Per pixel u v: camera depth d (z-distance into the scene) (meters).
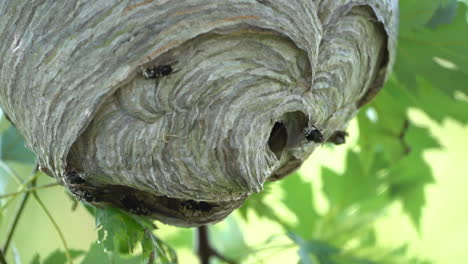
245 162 7.81
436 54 10.94
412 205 12.96
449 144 16.89
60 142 7.86
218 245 13.48
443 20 10.43
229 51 7.91
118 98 7.87
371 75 9.49
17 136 10.99
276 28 7.94
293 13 8.12
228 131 7.80
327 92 8.65
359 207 12.83
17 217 9.77
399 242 13.61
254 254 11.57
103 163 8.01
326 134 9.21
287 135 8.66
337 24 8.76
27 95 8.08
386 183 12.84
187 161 7.83
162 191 7.95
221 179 7.86
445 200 17.00
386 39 9.41
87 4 7.87
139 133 7.87
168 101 7.83
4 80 8.34
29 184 10.34
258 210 11.56
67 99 7.79
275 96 8.12
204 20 7.73
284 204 12.86
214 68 7.87
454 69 10.98
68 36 7.84
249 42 7.96
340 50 8.73
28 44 8.02
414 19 10.56
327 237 12.73
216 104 7.84
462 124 11.86
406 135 12.73
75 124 7.76
